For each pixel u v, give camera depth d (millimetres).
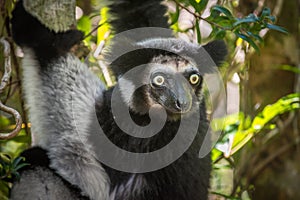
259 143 8320
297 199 8398
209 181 6281
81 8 7238
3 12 6121
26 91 6094
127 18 6152
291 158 8492
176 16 6270
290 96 7352
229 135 7164
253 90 8344
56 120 6074
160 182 6141
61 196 6012
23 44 6008
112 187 6262
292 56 8414
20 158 5625
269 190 8430
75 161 6098
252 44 5805
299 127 8453
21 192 5922
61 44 6016
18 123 5555
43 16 5891
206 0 5914
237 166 7895
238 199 6766
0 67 6516
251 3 7637
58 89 6078
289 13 8484
